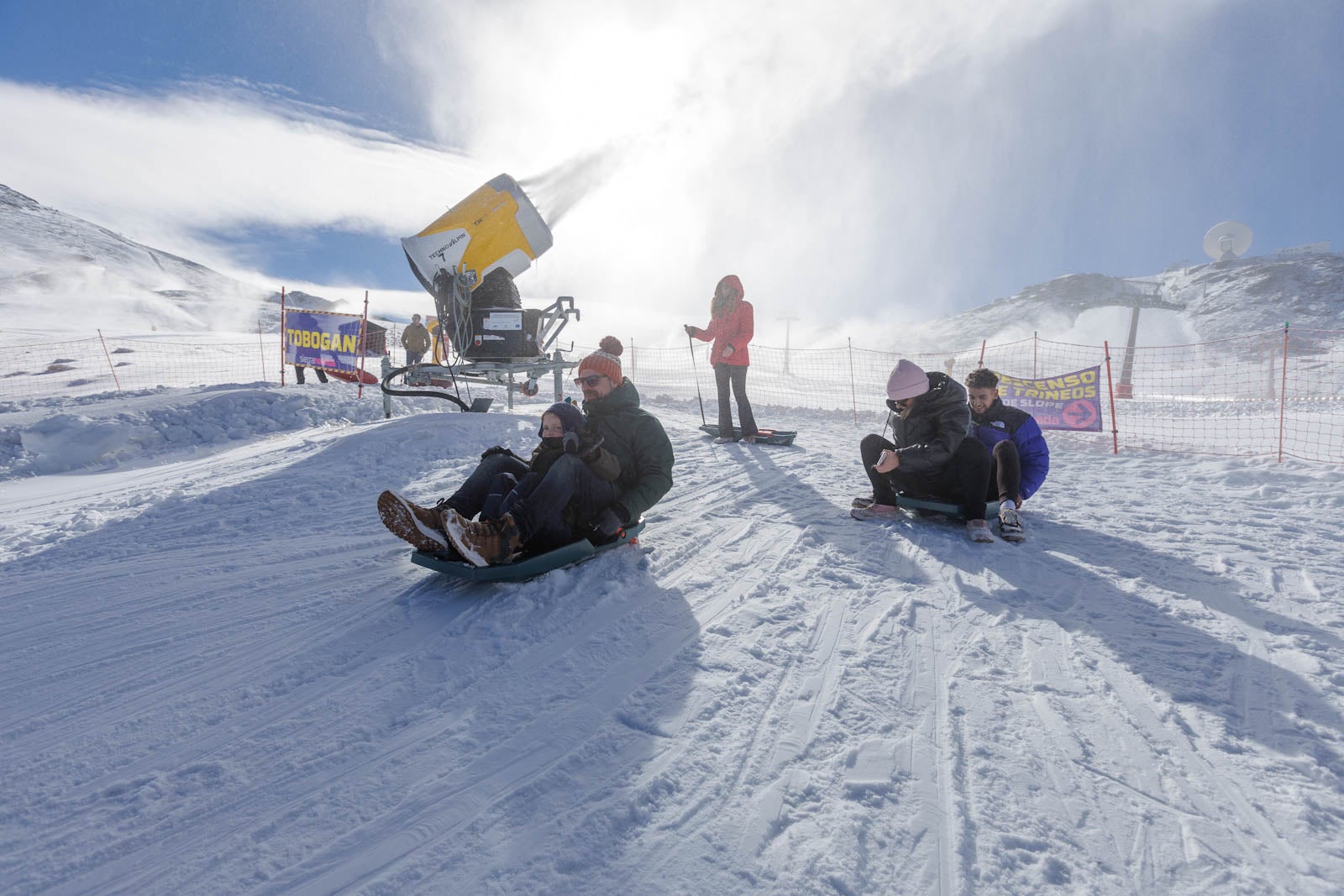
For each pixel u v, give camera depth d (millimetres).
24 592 3119
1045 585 3170
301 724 2010
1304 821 1590
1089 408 8359
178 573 3355
